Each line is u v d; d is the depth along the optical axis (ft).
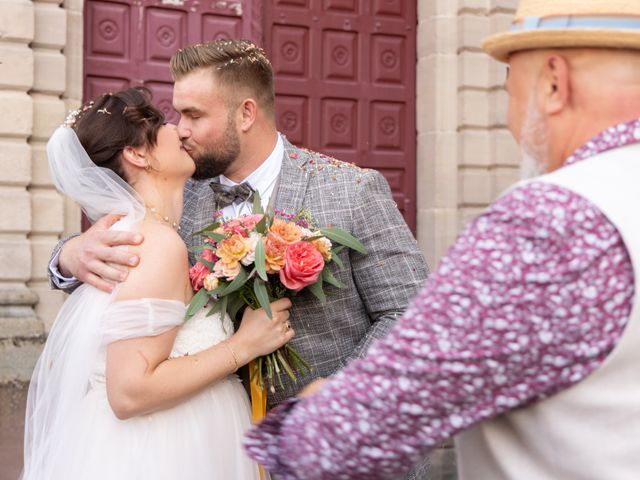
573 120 4.12
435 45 27.37
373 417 3.71
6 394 19.83
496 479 3.99
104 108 7.45
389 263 7.74
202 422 7.16
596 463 3.67
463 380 3.63
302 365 7.68
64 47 22.89
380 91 27.37
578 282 3.59
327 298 7.70
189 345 7.12
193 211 8.42
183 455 6.99
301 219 7.80
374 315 7.86
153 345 6.73
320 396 3.86
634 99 4.01
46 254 22.33
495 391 3.69
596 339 3.61
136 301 6.72
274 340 7.16
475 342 3.61
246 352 7.06
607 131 4.01
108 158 7.40
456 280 3.68
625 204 3.68
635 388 3.68
